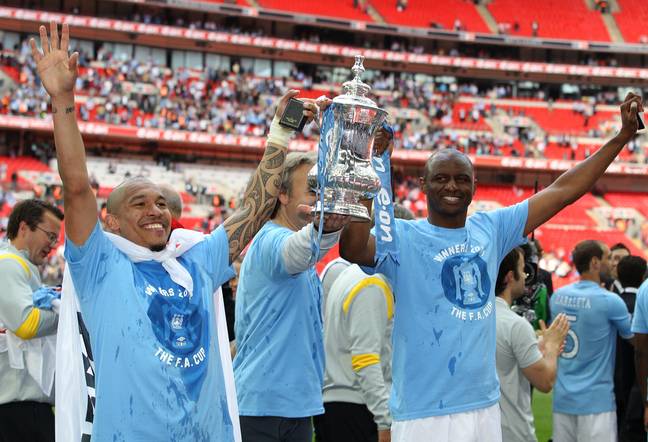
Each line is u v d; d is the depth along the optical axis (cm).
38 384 470
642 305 577
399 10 4784
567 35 4797
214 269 349
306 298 420
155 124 3762
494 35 4641
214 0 4231
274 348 411
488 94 4656
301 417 414
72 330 333
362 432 491
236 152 4059
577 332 630
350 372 492
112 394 306
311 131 4012
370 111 334
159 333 314
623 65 4875
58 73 313
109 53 4012
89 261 316
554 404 646
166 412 307
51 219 471
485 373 370
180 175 3766
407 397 367
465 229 386
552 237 3834
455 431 362
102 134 3650
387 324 469
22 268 451
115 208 331
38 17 3775
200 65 4288
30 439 468
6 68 3694
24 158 3619
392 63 4616
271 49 4359
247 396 412
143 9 4216
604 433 624
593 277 645
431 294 370
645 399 587
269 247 402
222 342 354
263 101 4172
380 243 352
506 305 497
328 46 4316
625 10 5044
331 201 335
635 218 4028
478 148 4262
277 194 373
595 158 404
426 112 4425
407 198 3938
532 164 4169
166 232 330
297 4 4547
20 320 437
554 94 4794
